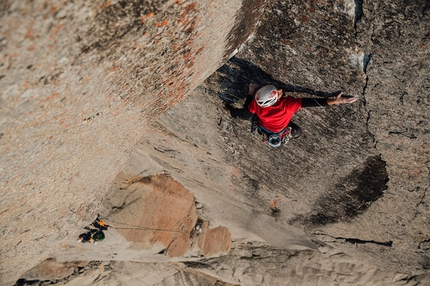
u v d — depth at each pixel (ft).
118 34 8.32
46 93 8.32
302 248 34.76
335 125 15.60
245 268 37.50
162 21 8.95
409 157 15.61
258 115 14.71
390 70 11.99
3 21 6.05
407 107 13.10
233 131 19.11
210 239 34.58
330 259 34.01
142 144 24.40
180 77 12.66
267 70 14.12
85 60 8.31
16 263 16.28
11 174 10.09
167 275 36.99
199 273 38.52
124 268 34.17
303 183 21.56
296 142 17.80
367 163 17.30
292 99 14.17
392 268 31.14
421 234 22.40
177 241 31.35
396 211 20.52
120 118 12.42
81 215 17.62
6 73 7.00
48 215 14.74
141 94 11.90
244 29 12.20
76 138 11.22
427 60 11.14
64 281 30.35
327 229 27.58
